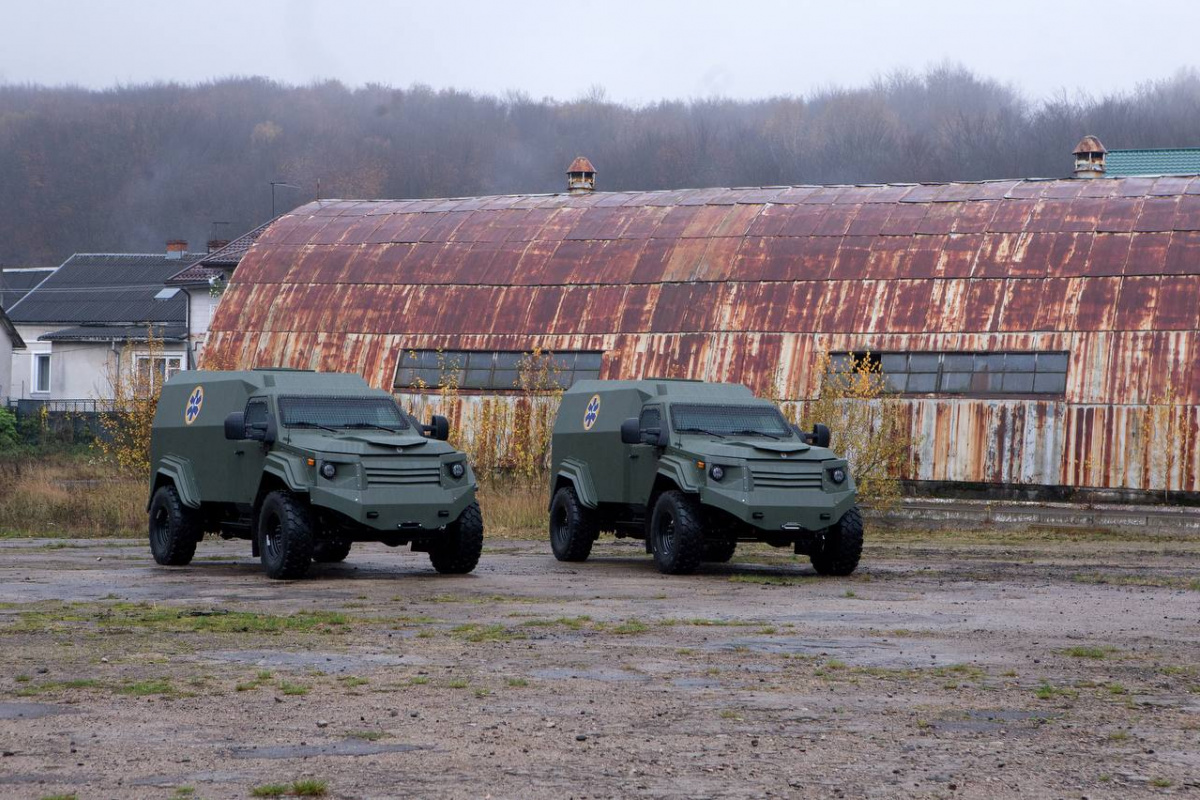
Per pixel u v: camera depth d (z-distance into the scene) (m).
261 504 21.70
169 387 24.62
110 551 27.41
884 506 37.09
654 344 42.28
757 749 9.20
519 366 42.44
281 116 168.38
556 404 41.00
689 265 44.06
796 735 9.64
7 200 163.25
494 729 9.77
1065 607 17.58
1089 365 37.53
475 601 17.92
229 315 47.72
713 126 161.75
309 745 9.23
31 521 34.31
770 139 154.12
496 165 165.12
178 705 10.57
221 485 22.58
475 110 169.75
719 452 21.91
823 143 151.25
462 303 45.50
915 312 40.19
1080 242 40.41
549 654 13.24
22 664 12.45
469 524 21.62
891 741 9.47
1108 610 17.25
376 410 22.47
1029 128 141.75
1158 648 13.88
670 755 9.01
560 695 11.07
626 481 23.81
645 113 167.75
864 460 37.16
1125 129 135.50
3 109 167.88
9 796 7.89
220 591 19.14
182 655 13.03
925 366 39.22
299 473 20.55
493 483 39.91
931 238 42.28
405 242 48.66
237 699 10.84
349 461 20.56
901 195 45.12
